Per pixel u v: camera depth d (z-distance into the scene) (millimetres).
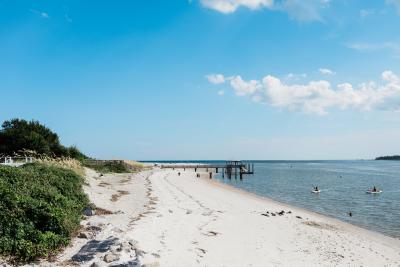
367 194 48094
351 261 16047
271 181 73062
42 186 18422
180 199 30938
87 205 20531
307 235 20266
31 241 12250
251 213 26000
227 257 14406
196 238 16609
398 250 19234
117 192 31469
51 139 57656
